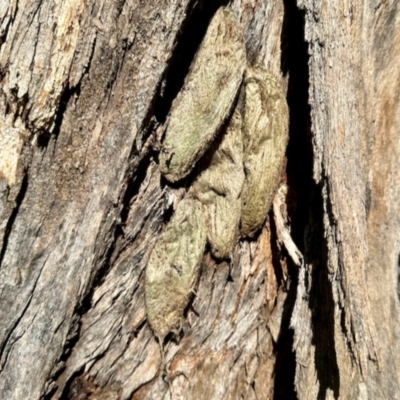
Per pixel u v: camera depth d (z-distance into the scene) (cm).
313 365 10
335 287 10
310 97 10
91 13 8
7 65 8
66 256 9
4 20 7
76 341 10
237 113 10
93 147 9
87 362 10
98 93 8
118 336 10
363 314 10
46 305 9
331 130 10
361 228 10
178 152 10
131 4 8
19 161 8
